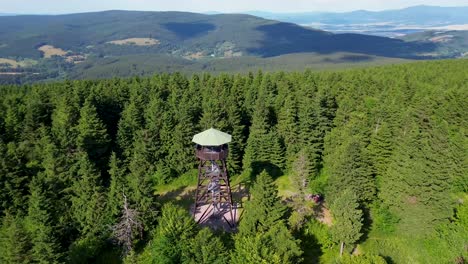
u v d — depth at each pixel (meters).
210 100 66.44
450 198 42.62
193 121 64.62
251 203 40.81
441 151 43.94
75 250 39.28
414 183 43.00
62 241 41.91
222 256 34.25
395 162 48.44
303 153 50.34
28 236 36.06
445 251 41.31
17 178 48.16
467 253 40.12
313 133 58.97
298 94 76.12
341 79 97.06
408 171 44.47
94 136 56.88
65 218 41.97
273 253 33.50
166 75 97.38
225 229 44.75
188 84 90.06
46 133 57.22
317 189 53.38
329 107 69.38
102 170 58.03
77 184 44.00
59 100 68.19
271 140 58.62
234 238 38.03
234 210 49.25
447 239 42.12
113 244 42.31
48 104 69.69
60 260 37.31
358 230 40.06
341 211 40.62
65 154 53.44
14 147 52.47
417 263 41.59
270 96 74.69
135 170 48.38
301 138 58.81
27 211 47.50
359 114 61.94
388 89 82.75
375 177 53.28
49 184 44.38
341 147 52.09
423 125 56.59
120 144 60.06
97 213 41.78
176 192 56.19
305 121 58.72
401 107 67.31
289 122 60.44
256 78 92.81
